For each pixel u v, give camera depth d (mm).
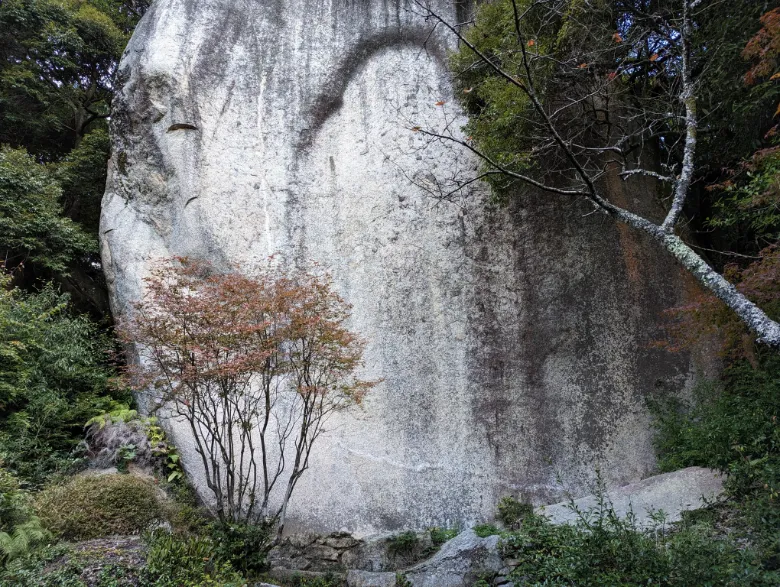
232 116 8859
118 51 13742
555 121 7648
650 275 7664
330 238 8492
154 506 5805
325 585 5742
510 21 6820
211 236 8242
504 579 4848
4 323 7238
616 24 7262
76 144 13477
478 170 7953
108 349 8797
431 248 8219
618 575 3824
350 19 9406
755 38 4801
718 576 3568
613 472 6996
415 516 7191
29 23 12344
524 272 7949
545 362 7590
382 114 8867
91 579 4336
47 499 5516
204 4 9195
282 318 5836
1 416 7129
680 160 8203
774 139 6066
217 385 5852
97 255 11297
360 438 7566
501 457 7359
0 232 9008
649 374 7316
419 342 7918
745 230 7941
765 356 6336
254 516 6684
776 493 4199
